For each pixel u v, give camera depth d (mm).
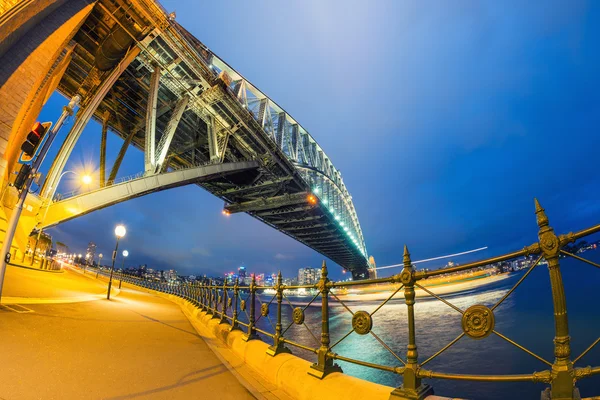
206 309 13156
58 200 20531
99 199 21516
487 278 116188
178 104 29703
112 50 23391
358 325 3674
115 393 3705
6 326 6316
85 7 18344
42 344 5492
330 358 3945
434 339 23688
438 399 2779
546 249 2252
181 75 28594
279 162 44906
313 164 68125
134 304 17234
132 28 23109
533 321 31625
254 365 5395
